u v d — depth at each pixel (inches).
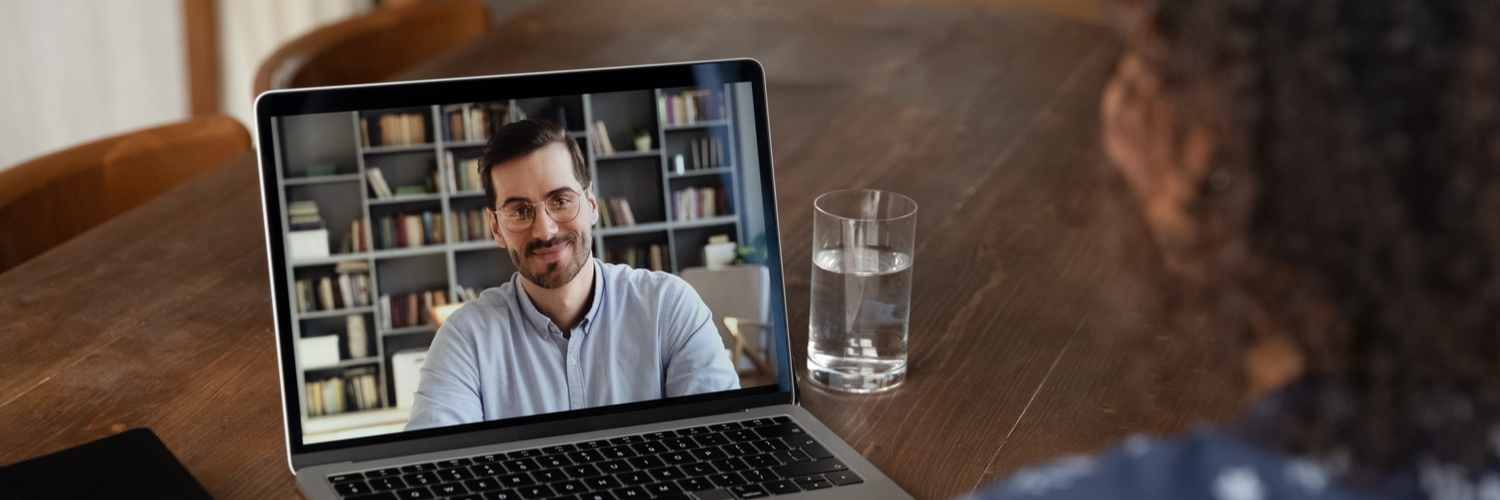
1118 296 16.1
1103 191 15.6
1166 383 38.1
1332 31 12.4
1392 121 12.4
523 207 34.4
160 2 120.1
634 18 77.7
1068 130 62.0
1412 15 12.2
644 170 35.5
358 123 33.8
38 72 121.8
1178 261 14.7
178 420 35.3
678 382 35.2
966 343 41.2
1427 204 12.5
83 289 43.4
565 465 32.1
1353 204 12.5
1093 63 71.9
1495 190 12.2
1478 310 12.5
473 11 82.5
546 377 34.3
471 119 34.5
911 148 59.3
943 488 32.9
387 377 33.2
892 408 37.1
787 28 76.6
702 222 35.8
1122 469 14.5
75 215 54.1
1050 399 37.6
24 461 31.4
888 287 36.9
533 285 34.3
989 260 47.7
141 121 125.5
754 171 36.4
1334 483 13.3
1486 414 12.9
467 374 33.6
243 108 126.5
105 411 35.7
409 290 33.6
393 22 76.7
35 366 38.0
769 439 33.8
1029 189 54.8
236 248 47.4
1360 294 12.8
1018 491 15.0
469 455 32.6
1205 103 13.4
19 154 125.6
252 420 35.4
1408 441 13.0
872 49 73.5
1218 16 13.0
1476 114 12.1
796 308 43.8
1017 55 73.0
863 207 38.3
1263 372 14.3
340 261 33.3
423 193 33.8
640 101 35.7
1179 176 14.2
